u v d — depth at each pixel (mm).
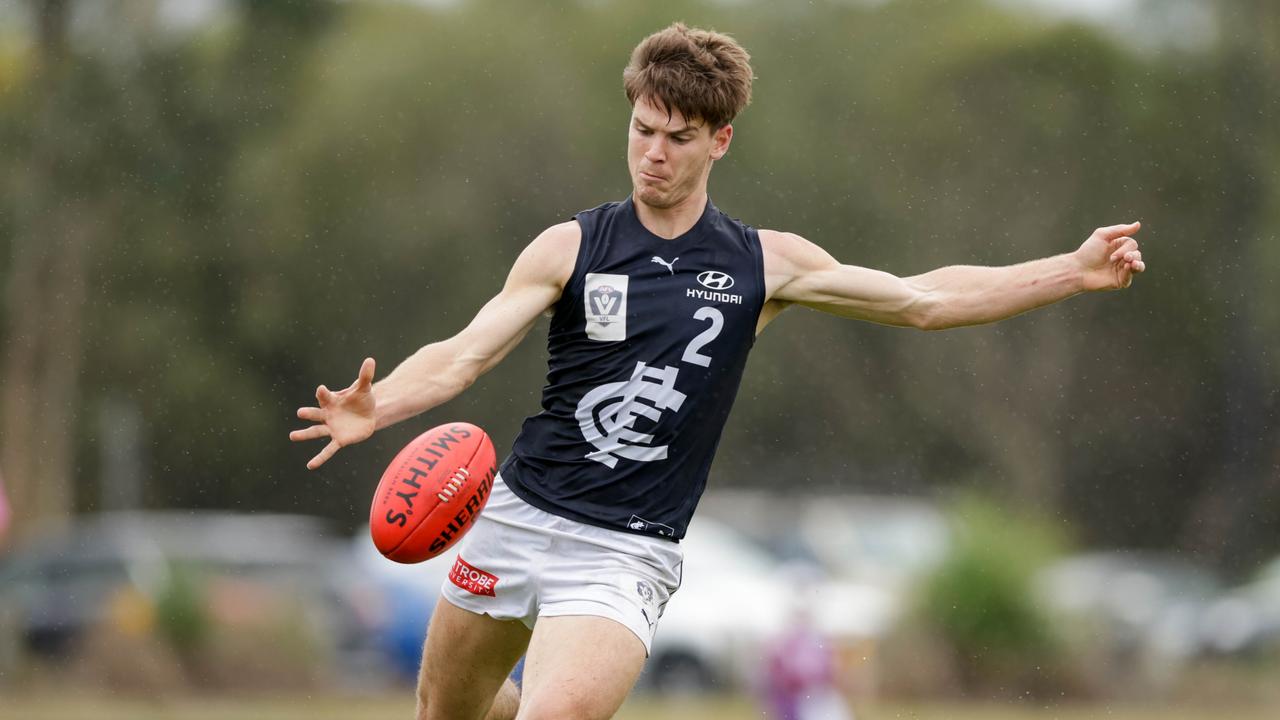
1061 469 117562
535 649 17094
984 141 119188
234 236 115500
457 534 16906
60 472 112625
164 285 115625
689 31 17469
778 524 92625
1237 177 119938
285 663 63438
